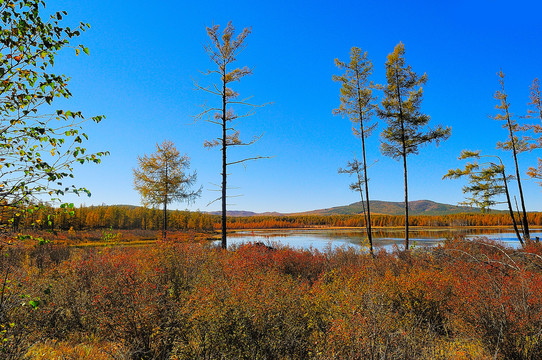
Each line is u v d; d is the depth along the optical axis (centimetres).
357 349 370
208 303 422
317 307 505
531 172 2070
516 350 428
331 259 1278
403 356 377
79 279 670
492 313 460
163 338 418
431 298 571
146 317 420
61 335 526
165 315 432
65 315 566
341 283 695
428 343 457
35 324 502
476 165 2148
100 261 775
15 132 367
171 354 402
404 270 879
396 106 1959
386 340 379
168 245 896
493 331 446
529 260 817
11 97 348
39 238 374
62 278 690
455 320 539
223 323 402
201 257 930
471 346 472
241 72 1594
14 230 361
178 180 2191
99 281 587
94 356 439
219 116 1606
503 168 2106
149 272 604
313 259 1211
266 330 411
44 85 367
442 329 568
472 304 507
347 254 1387
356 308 466
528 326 438
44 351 446
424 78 1923
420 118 1884
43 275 770
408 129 1925
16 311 452
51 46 358
